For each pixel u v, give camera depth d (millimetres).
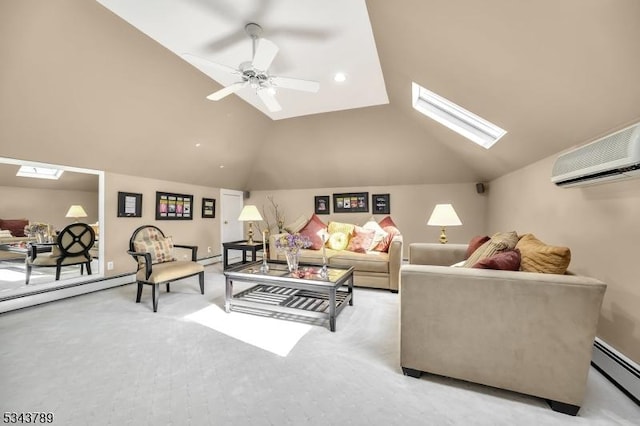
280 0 1969
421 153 4652
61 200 4344
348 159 5117
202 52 2658
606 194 1811
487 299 1512
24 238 3951
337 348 2100
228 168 5398
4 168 3695
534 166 2896
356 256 3793
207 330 2416
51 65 2359
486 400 1513
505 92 1982
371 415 1406
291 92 3496
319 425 1343
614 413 1408
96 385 1647
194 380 1702
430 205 5238
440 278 1597
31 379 1703
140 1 2010
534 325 1436
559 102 1713
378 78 3146
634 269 1583
